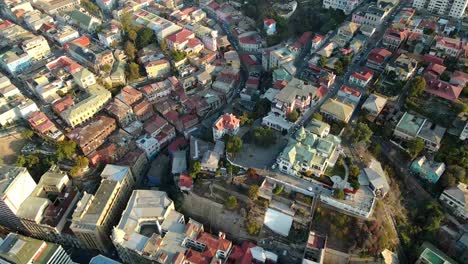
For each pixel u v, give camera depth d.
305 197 172.75
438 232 169.75
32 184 188.88
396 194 181.12
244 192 179.12
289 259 163.50
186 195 186.50
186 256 159.62
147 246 161.62
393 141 197.00
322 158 175.62
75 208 181.50
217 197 181.88
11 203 175.25
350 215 166.38
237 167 184.88
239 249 164.12
